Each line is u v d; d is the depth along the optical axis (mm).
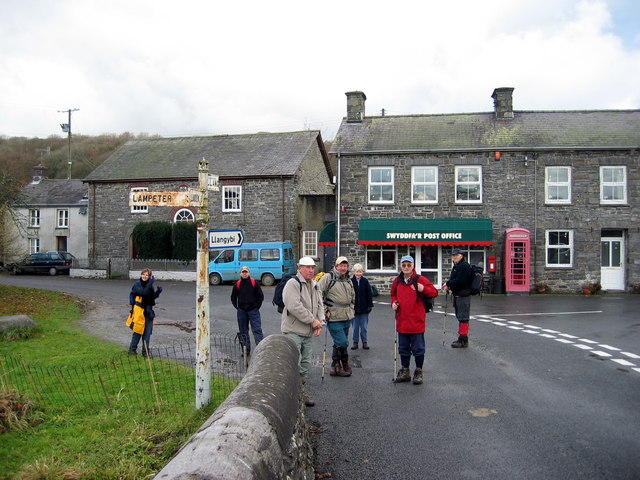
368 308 11500
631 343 11922
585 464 5473
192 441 2943
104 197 34094
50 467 5059
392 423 6789
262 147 33938
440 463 5559
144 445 5684
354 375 9289
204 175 6887
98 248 34156
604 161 23297
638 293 22938
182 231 31516
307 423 6770
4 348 10906
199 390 6797
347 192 24562
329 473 5344
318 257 29766
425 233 23406
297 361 5797
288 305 7387
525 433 6367
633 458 5613
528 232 22953
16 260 34594
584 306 18656
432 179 24203
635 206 23188
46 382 8164
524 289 22938
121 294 22875
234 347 11406
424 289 8539
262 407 3578
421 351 8633
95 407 7027
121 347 11430
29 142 84125
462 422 6793
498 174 23766
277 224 30422
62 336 12422
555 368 9641
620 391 8125
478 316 16422
